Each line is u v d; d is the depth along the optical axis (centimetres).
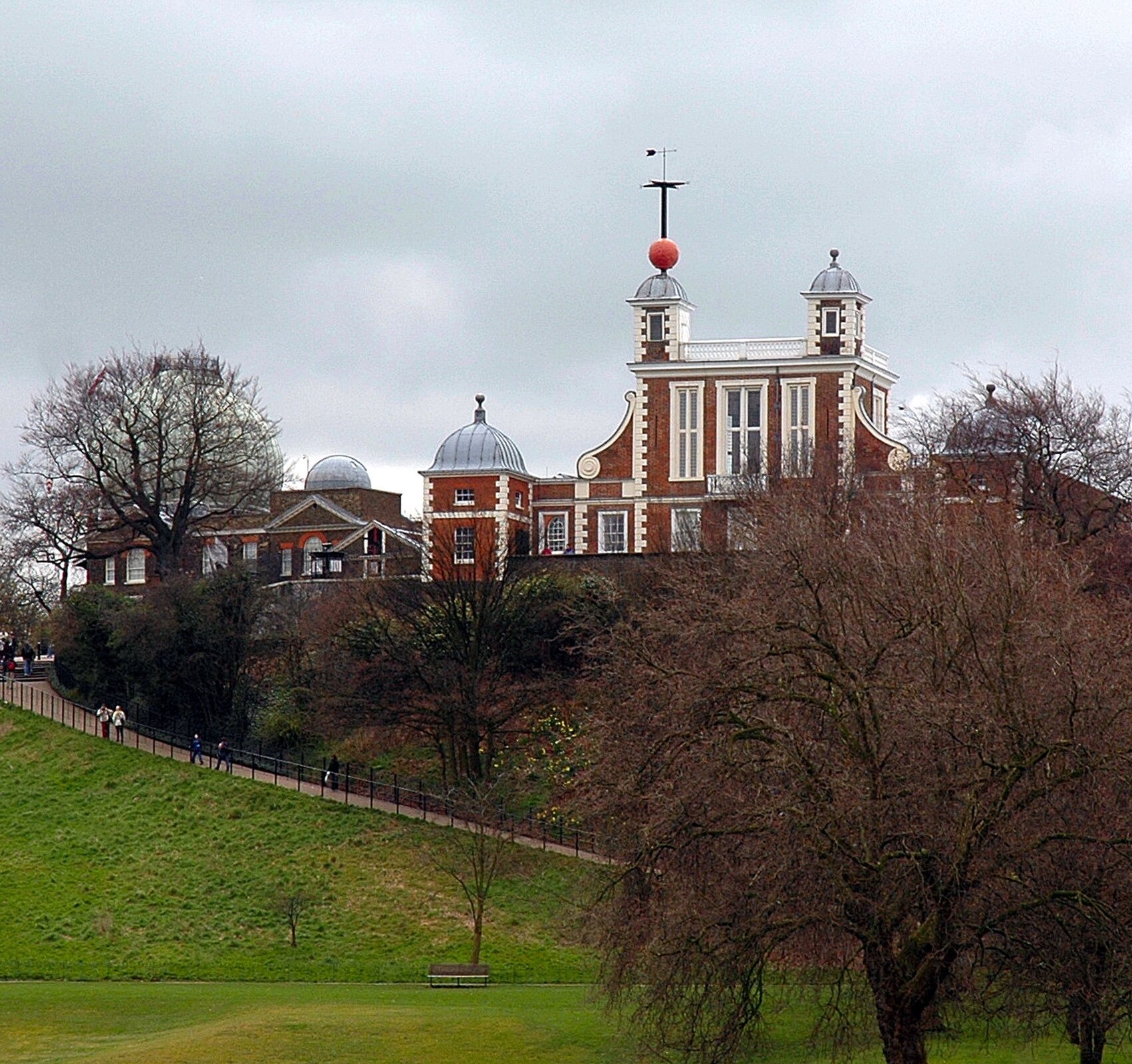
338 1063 7075
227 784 12562
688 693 5753
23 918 10769
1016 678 5497
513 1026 7725
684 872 5744
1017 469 11838
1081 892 5275
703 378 16238
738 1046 5822
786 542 6794
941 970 5375
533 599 12900
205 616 14200
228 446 17500
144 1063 7031
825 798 5466
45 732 13800
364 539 18112
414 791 12356
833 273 16100
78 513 16525
